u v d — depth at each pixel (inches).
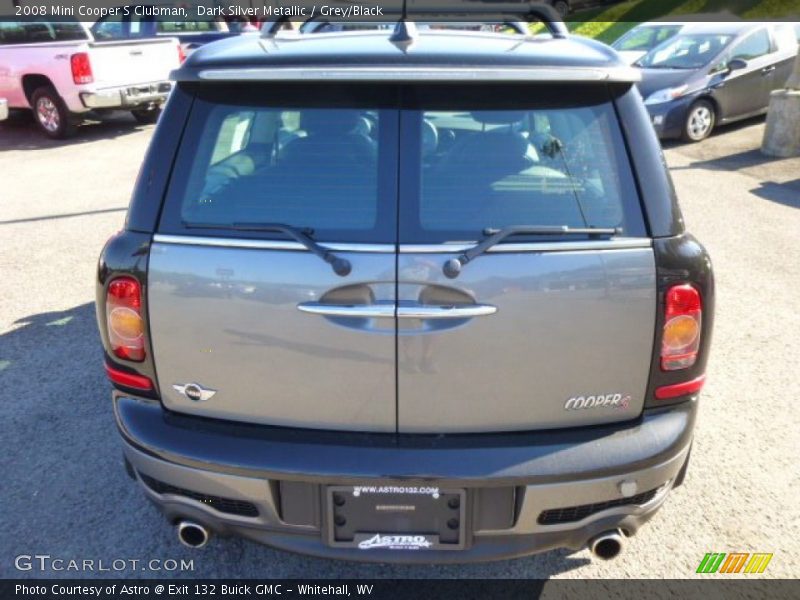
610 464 87.6
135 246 89.4
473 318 84.4
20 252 257.4
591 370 87.8
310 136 89.7
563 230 85.1
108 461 137.3
